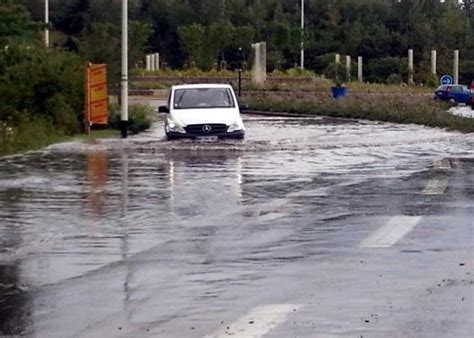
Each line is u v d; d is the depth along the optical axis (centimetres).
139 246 1353
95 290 1086
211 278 1135
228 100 3334
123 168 2420
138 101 6072
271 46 9238
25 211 1695
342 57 8912
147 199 1841
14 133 3044
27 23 3606
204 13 10144
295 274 1145
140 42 7631
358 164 2509
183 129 3203
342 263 1203
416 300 1005
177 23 10138
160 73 7594
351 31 9912
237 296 1041
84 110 3666
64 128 3522
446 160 2612
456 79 8538
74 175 2262
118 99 4397
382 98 5919
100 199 1845
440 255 1247
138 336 897
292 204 1753
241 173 2286
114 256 1284
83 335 905
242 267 1195
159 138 3422
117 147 3056
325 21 10462
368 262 1206
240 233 1448
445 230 1439
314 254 1267
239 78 6575
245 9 10412
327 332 891
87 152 2894
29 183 2108
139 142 3244
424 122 4381
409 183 2064
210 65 8238
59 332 916
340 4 10762
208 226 1516
